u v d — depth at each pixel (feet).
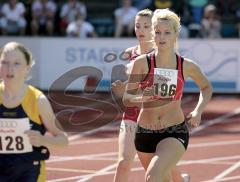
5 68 39.04
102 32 170.09
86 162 78.95
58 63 145.48
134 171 73.26
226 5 180.96
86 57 144.46
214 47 141.79
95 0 192.75
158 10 48.57
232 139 95.30
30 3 160.04
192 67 49.01
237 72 142.20
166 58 48.39
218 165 77.51
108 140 93.66
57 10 160.15
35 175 39.96
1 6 179.22
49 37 145.69
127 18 151.53
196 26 155.84
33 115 39.34
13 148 39.60
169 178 48.93
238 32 169.37
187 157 82.02
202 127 105.50
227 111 122.83
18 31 156.87
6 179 39.75
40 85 146.10
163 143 47.47
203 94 49.88
